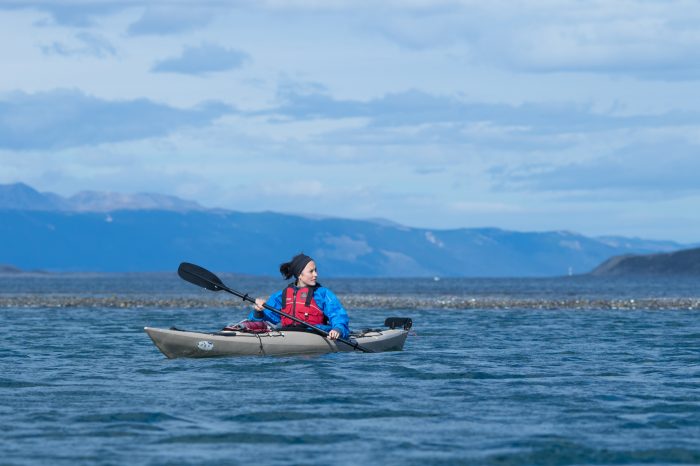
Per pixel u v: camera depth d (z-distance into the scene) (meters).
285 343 26.53
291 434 15.15
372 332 29.58
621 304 73.69
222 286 27.59
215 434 15.11
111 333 39.19
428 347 31.56
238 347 26.16
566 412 17.33
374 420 16.44
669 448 14.13
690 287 189.88
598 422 16.27
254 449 14.04
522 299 89.94
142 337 36.69
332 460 13.34
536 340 35.25
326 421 16.33
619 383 21.50
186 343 25.70
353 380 21.72
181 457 13.48
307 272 27.33
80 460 13.24
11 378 22.19
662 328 43.25
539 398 19.02
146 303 76.12
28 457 13.41
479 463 13.22
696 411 17.44
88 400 18.55
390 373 23.05
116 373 23.14
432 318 53.28
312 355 26.77
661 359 27.59
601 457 13.60
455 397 19.11
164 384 20.98
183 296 107.00
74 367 24.72
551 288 183.50
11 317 54.19
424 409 17.61
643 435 15.09
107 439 14.70
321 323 27.56
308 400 18.59
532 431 15.43
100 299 85.31
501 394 19.58
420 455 13.66
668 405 18.14
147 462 13.16
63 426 15.73
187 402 18.28
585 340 35.34
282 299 27.75
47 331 40.59
